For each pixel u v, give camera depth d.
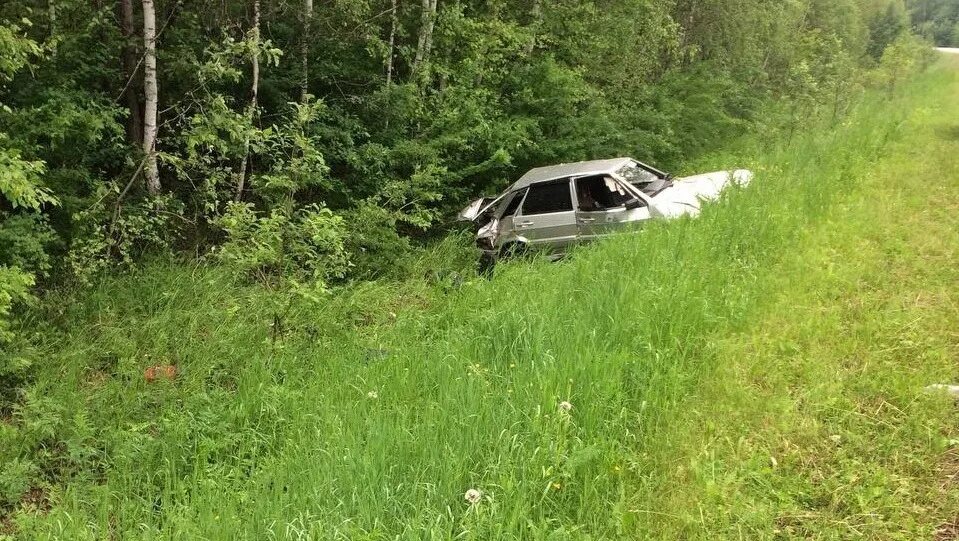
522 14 14.17
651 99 15.07
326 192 9.41
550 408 3.85
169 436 4.41
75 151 7.56
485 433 3.69
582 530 3.10
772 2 22.75
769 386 4.16
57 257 6.97
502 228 9.00
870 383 4.02
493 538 2.87
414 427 3.90
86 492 4.04
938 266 5.75
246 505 3.52
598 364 4.20
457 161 10.98
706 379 4.29
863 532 2.96
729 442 3.62
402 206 9.26
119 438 4.48
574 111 13.12
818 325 4.81
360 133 9.77
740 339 4.74
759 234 6.61
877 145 10.53
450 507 3.21
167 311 6.62
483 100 11.22
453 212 10.85
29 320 6.13
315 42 10.08
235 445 4.46
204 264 7.82
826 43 22.56
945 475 3.26
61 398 4.98
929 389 3.87
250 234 5.89
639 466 3.49
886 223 6.93
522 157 11.73
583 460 3.32
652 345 4.64
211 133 7.36
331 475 3.46
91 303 6.66
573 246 8.15
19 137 6.45
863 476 3.31
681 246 6.39
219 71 7.40
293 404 4.68
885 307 5.09
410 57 11.69
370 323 7.10
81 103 7.44
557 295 5.87
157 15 9.00
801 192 7.88
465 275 8.69
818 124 13.78
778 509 3.14
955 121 13.55
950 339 4.52
